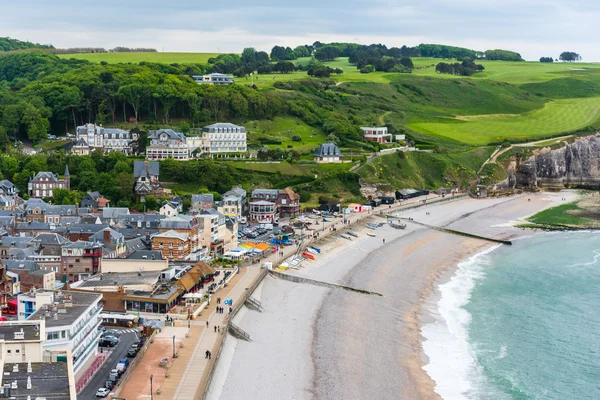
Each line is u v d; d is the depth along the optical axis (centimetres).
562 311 19750
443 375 15238
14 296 18588
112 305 17538
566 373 15538
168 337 15888
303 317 18325
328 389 14150
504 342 17262
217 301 18350
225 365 14788
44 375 10962
